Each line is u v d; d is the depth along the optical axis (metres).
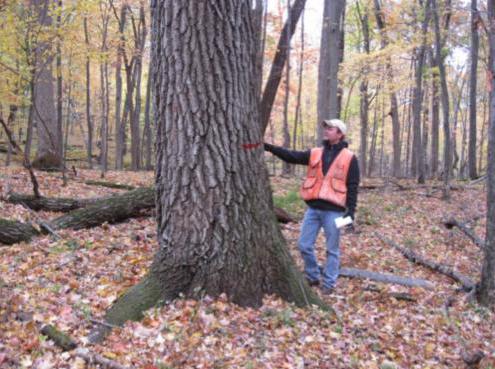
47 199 7.75
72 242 5.93
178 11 3.73
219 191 3.87
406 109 36.94
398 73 18.16
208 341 3.47
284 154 5.18
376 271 6.25
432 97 21.09
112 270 4.96
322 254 6.45
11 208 7.33
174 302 3.87
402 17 17.84
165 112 3.88
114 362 3.09
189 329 3.57
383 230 8.97
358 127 34.88
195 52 3.75
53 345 3.24
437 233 9.27
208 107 3.79
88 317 3.70
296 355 3.50
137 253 5.64
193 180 3.85
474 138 18.69
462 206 12.53
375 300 5.06
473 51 17.97
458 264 7.20
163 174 3.96
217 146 3.84
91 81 20.61
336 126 4.96
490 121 5.59
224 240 3.90
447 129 13.34
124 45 15.46
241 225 3.97
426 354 4.00
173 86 3.81
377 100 25.84
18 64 10.22
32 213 7.33
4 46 9.42
